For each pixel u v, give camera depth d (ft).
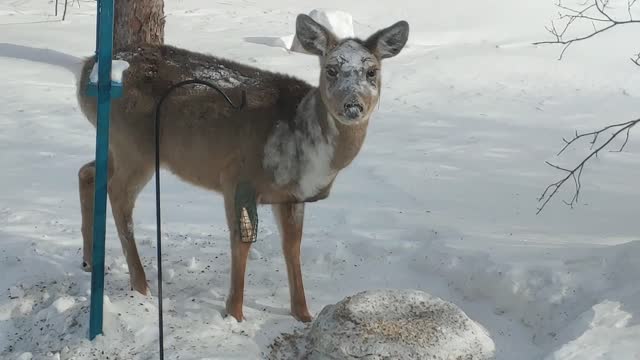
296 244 22.80
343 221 30.12
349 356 19.70
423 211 31.30
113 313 21.18
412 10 73.97
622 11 71.46
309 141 21.33
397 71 56.13
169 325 21.24
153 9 47.50
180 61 23.43
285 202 22.35
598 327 19.60
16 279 24.40
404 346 19.56
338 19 59.98
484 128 44.78
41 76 51.85
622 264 22.90
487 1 76.02
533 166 38.19
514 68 57.06
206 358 19.52
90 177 25.04
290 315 23.16
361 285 25.21
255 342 21.06
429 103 49.60
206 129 22.29
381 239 27.84
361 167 37.50
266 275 25.76
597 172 37.27
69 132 41.75
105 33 19.13
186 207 31.99
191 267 25.99
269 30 66.18
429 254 25.93
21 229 28.76
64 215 30.45
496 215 30.76
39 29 64.80
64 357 20.18
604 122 46.29
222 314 22.67
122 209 23.71
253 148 21.80
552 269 23.38
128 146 23.39
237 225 22.02
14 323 22.47
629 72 56.29
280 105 21.94
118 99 23.08
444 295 24.38
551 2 75.46
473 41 64.69
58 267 25.25
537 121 46.32
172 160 23.34
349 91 19.95
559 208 31.86
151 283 24.66
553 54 60.34
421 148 40.93
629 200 32.94
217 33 64.80
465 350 19.97
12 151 38.40
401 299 21.18
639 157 39.78
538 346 21.35
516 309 23.03
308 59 57.36
